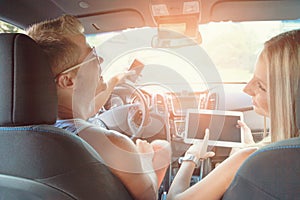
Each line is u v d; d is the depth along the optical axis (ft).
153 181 3.49
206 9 5.85
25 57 2.68
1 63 2.68
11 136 2.71
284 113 3.15
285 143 2.26
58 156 2.64
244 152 3.66
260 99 3.69
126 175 3.14
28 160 2.66
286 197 2.19
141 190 3.25
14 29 6.31
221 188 3.56
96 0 5.81
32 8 5.86
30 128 2.68
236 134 4.71
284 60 3.20
